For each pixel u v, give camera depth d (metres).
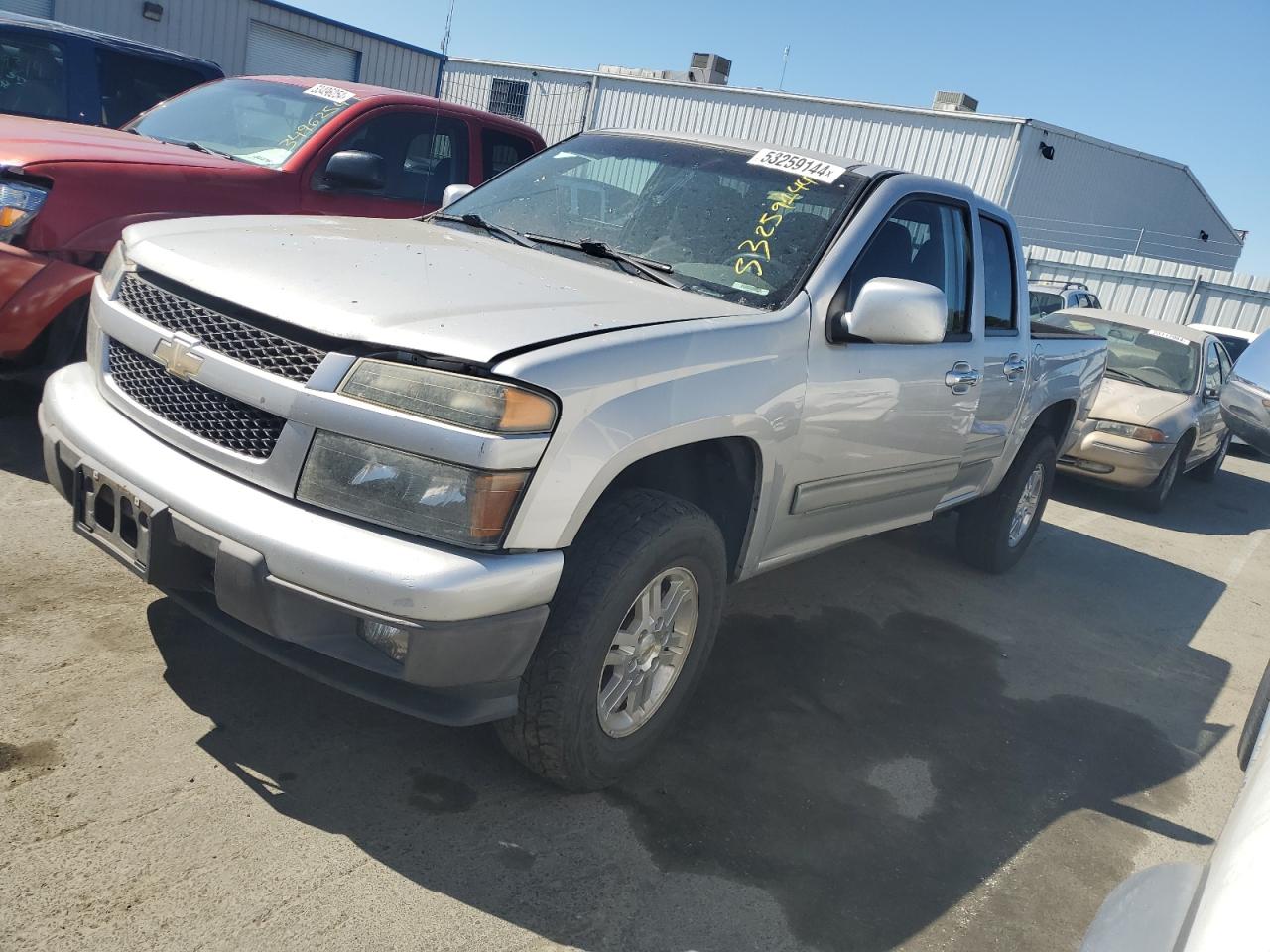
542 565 2.33
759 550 3.29
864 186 3.66
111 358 2.84
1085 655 4.79
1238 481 11.88
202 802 2.48
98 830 2.32
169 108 6.11
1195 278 21.84
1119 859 3.08
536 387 2.28
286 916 2.18
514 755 2.69
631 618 2.75
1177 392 8.80
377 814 2.57
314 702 3.00
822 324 3.24
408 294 2.54
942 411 3.97
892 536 6.10
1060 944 2.62
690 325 2.77
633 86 26.39
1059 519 7.77
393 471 2.25
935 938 2.54
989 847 3.00
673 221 3.54
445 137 6.40
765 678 3.80
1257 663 5.23
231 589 2.28
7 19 6.54
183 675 2.99
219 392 2.45
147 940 2.04
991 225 4.53
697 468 3.16
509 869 2.47
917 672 4.15
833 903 2.59
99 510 2.63
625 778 2.94
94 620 3.21
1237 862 1.34
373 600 2.19
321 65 20.12
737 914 2.48
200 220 3.14
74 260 4.22
